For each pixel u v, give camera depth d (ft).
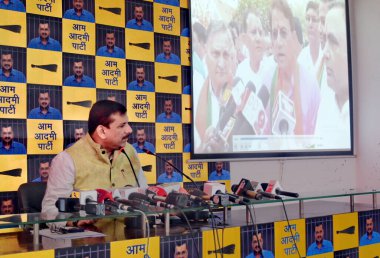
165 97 11.82
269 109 13.61
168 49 11.93
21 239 5.89
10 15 9.92
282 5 14.06
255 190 7.48
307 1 14.64
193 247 6.33
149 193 6.56
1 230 6.34
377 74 15.30
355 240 8.21
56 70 10.39
